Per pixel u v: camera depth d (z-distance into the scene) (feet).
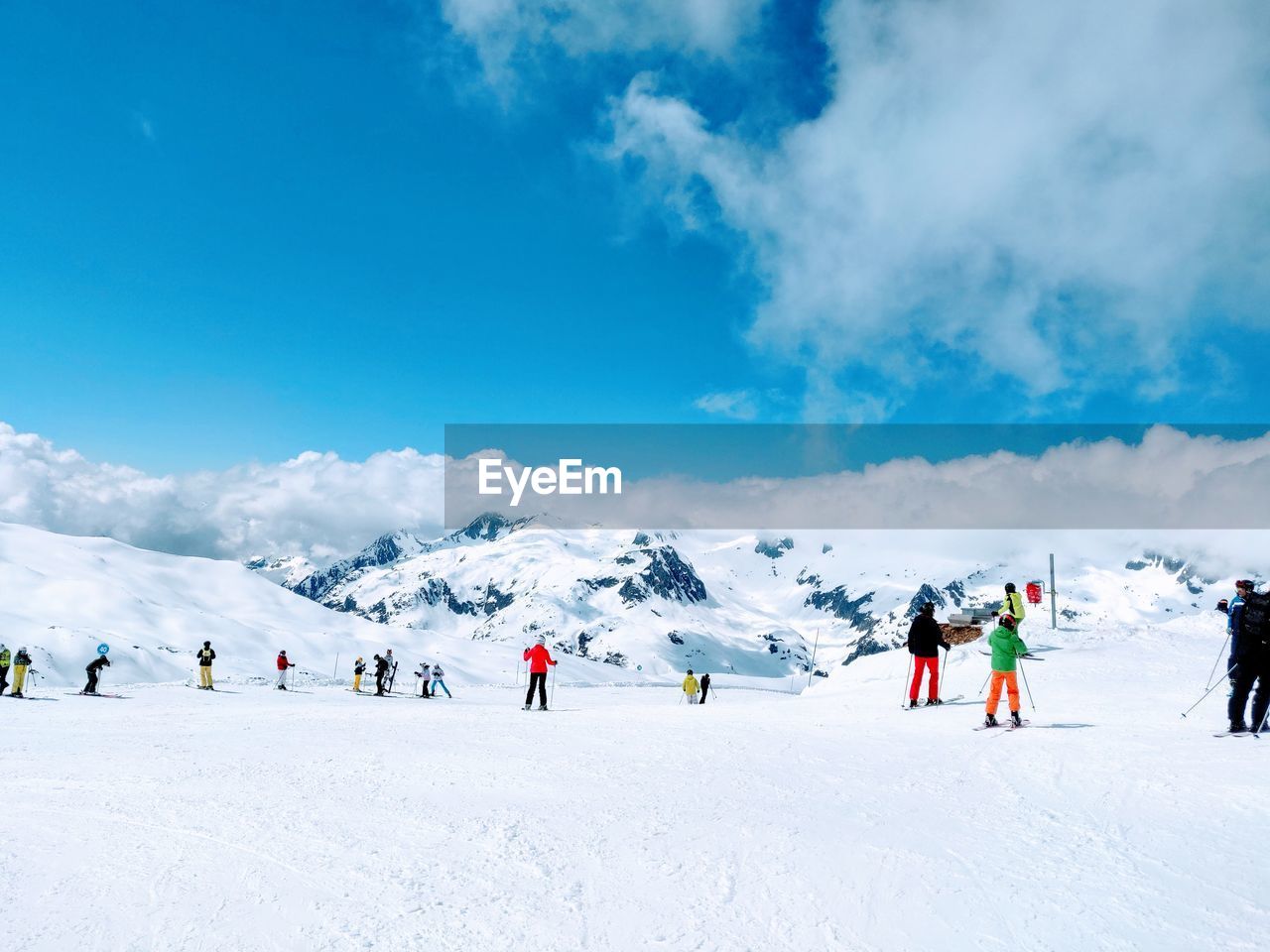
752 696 188.14
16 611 283.59
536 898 22.12
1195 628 85.20
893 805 30.35
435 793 33.96
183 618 327.47
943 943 19.12
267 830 28.48
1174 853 23.99
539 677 75.87
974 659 81.87
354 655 358.02
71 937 19.69
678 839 26.94
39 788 35.35
